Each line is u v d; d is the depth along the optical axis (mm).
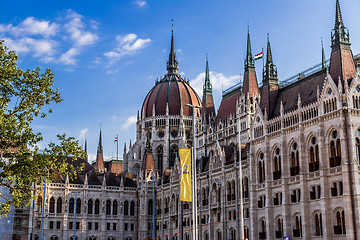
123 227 152375
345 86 77875
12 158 54625
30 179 55000
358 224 71938
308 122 83938
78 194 148125
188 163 66000
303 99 90438
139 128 192125
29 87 55594
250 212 97125
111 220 151625
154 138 182125
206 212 118688
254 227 96000
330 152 79250
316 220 80750
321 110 81000
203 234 118500
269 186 92688
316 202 80250
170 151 181000
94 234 148500
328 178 78625
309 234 80875
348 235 72188
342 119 76625
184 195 64688
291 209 86375
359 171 74625
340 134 76688
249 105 124562
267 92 101625
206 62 162500
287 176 88250
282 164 88875
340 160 76875
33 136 54781
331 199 77250
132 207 156250
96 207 151000
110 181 158125
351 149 75188
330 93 80000
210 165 117438
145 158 160500
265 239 93000
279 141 91250
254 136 99750
